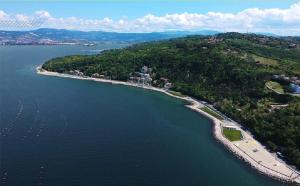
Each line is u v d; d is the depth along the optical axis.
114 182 194.75
